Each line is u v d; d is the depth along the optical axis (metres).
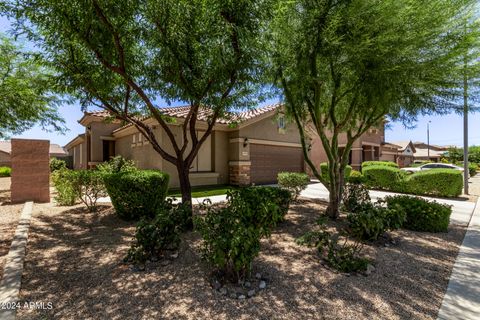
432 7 4.57
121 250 4.53
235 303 2.97
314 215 7.27
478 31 4.62
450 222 7.26
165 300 3.01
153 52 5.33
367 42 4.65
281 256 4.33
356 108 7.02
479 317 2.82
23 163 9.27
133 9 4.30
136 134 14.27
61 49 5.13
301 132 7.13
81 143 22.33
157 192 6.68
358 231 4.84
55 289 3.23
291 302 3.01
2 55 8.83
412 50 4.90
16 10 4.02
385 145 26.53
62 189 8.38
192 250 4.45
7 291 3.13
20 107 9.77
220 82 5.40
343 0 4.93
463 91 5.60
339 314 2.81
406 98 6.14
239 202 4.88
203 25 4.68
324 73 6.00
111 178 6.50
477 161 40.97
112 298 3.04
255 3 4.64
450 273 3.88
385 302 3.07
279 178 9.97
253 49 4.98
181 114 11.55
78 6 4.07
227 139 14.57
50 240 5.06
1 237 5.23
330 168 6.83
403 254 4.58
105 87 5.82
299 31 5.42
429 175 12.20
